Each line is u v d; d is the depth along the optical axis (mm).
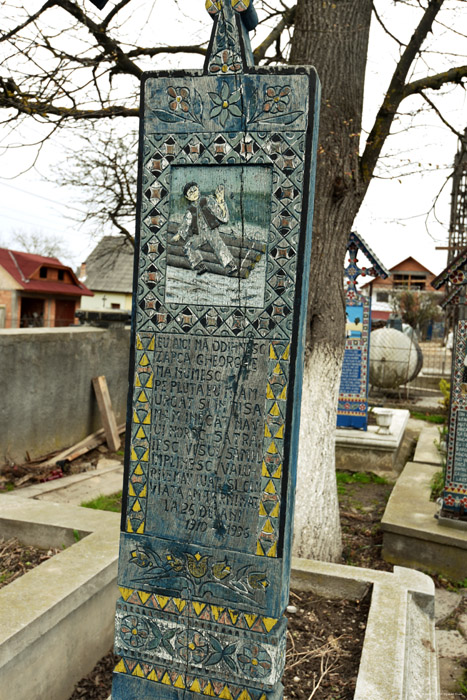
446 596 4965
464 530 5336
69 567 3480
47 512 4527
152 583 2625
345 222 4922
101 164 10641
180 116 2535
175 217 2568
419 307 32875
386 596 3551
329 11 4742
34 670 2857
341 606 3760
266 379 2457
